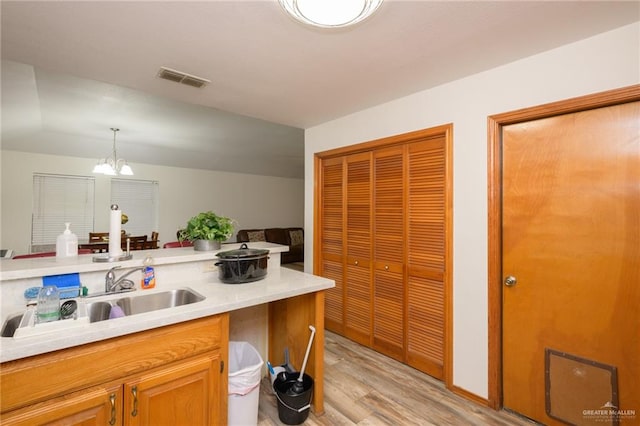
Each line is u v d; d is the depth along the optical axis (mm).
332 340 3020
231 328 2217
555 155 1765
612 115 1585
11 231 4734
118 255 1795
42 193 4973
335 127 3100
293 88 2297
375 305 2777
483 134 2014
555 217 1769
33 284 1479
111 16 1426
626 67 1510
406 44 1683
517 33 1576
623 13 1408
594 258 1644
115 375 1217
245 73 2045
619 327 1571
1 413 1010
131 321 1252
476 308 2045
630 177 1538
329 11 1350
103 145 4949
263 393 2158
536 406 1829
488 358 1980
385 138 2607
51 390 1089
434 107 2279
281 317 2301
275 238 7465
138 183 5895
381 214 2721
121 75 2078
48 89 2768
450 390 2166
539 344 1824
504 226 1968
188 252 2082
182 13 1406
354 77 2113
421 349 2406
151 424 1307
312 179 3367
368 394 2125
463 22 1480
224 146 5289
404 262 2527
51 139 4527
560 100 1705
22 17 1429
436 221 2305
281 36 1604
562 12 1402
